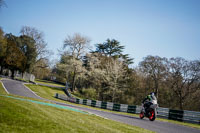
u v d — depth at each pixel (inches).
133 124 413.4
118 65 1926.7
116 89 1845.5
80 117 375.6
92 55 2098.9
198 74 1455.5
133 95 1975.9
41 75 3275.1
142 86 1903.3
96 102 1203.9
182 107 1579.7
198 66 1448.1
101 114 580.7
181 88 1569.9
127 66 2042.3
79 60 2078.0
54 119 258.4
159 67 1637.6
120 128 314.5
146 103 528.1
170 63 1588.3
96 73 1979.6
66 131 207.3
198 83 1514.5
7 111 235.0
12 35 2714.1
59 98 1520.7
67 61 2062.0
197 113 601.3
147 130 340.2
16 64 2411.4
